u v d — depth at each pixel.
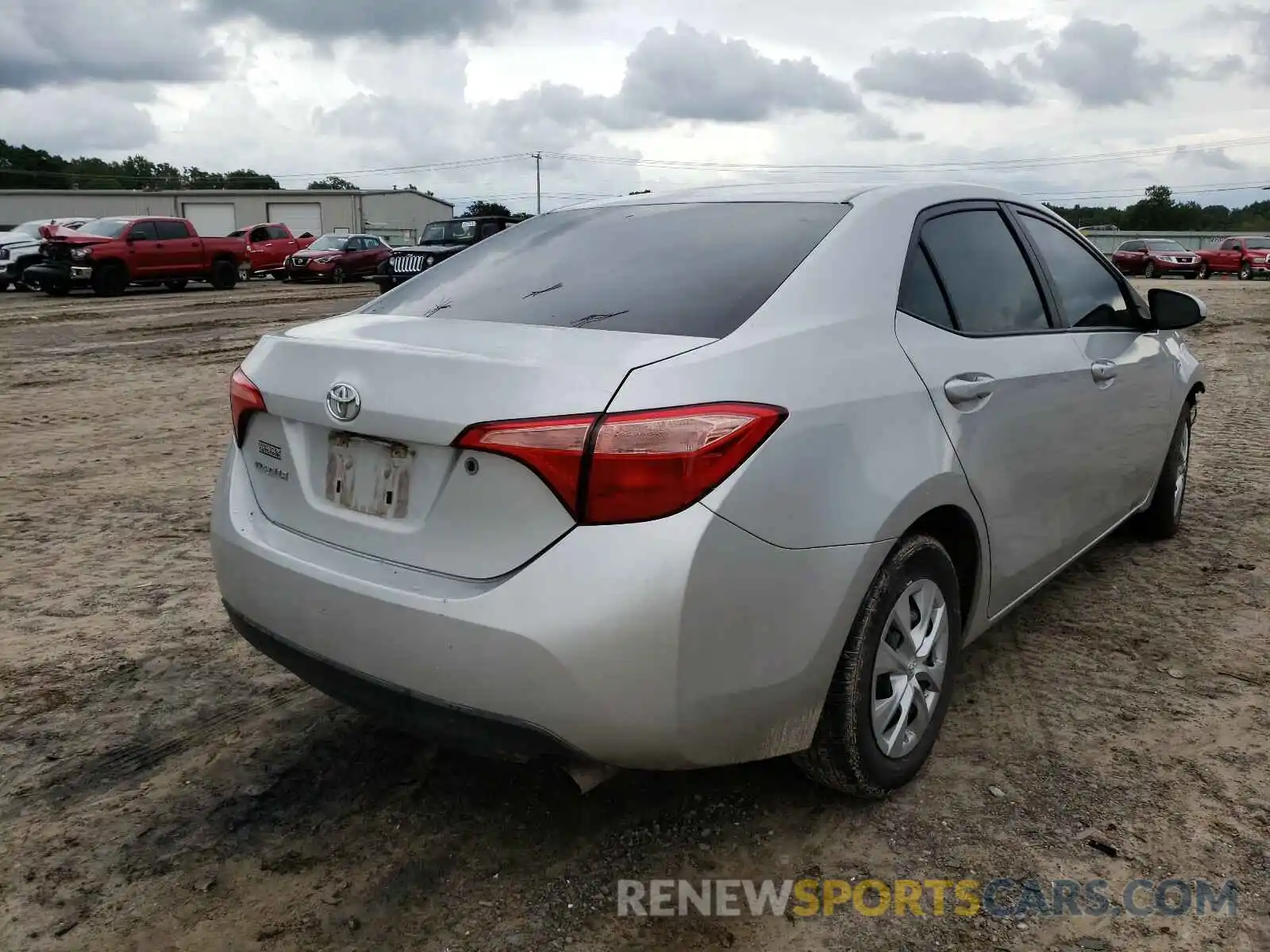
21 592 4.33
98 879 2.45
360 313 2.95
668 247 2.84
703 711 2.13
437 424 2.17
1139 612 4.00
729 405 2.13
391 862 2.51
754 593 2.15
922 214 2.98
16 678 3.50
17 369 11.28
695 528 2.05
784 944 2.22
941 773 2.87
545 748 2.11
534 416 2.07
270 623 2.53
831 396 2.34
